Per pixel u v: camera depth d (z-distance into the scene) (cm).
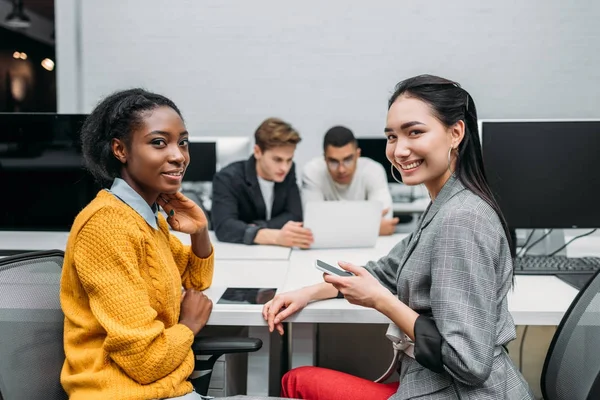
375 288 122
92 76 415
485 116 406
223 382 155
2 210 212
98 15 410
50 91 434
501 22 396
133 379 115
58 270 133
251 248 227
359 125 412
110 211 117
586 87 398
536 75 399
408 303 123
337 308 145
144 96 124
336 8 403
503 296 117
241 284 170
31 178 211
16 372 116
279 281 174
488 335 110
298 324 158
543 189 195
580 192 196
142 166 122
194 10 408
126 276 113
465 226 112
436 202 123
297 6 404
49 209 212
